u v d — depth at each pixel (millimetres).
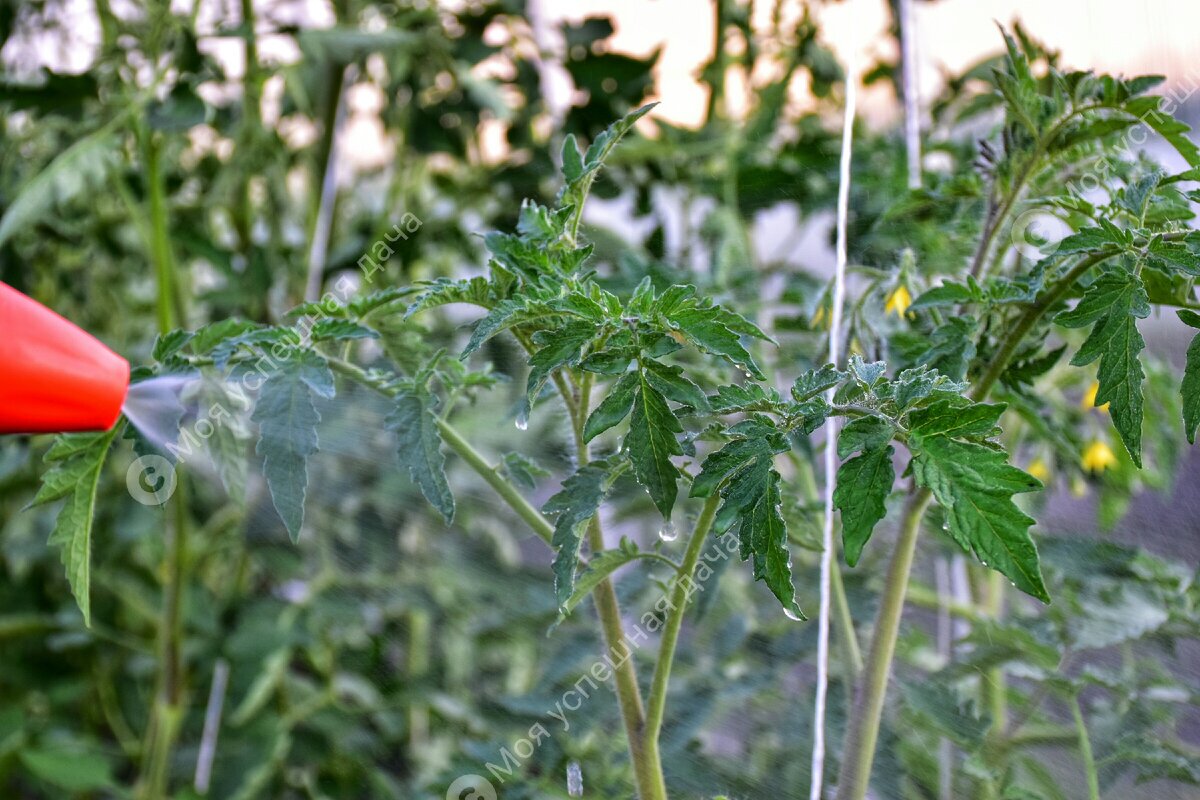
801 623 1106
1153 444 1170
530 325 844
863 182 1264
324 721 1573
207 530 1621
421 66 1650
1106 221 813
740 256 1290
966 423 765
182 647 1412
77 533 854
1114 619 981
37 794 1754
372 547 1644
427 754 1536
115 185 1388
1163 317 1142
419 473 838
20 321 762
